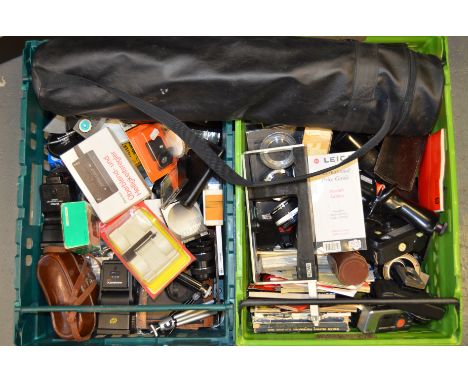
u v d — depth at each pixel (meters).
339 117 1.08
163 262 1.21
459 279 1.09
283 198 1.17
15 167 1.53
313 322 1.14
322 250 1.13
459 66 1.53
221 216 1.20
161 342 1.17
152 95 1.05
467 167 1.49
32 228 1.23
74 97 1.07
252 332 1.19
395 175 1.17
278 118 1.10
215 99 1.06
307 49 1.04
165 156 1.23
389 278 1.20
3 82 1.54
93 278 1.28
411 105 1.04
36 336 1.22
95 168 1.19
